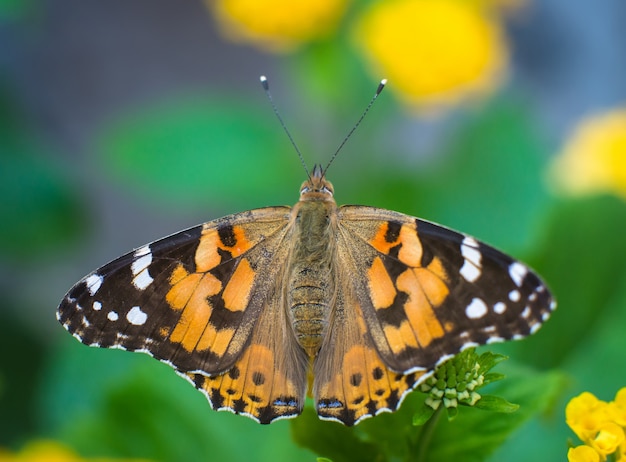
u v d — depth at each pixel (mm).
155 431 375
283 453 374
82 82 612
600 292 402
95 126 603
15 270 513
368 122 434
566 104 613
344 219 345
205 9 649
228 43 640
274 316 343
